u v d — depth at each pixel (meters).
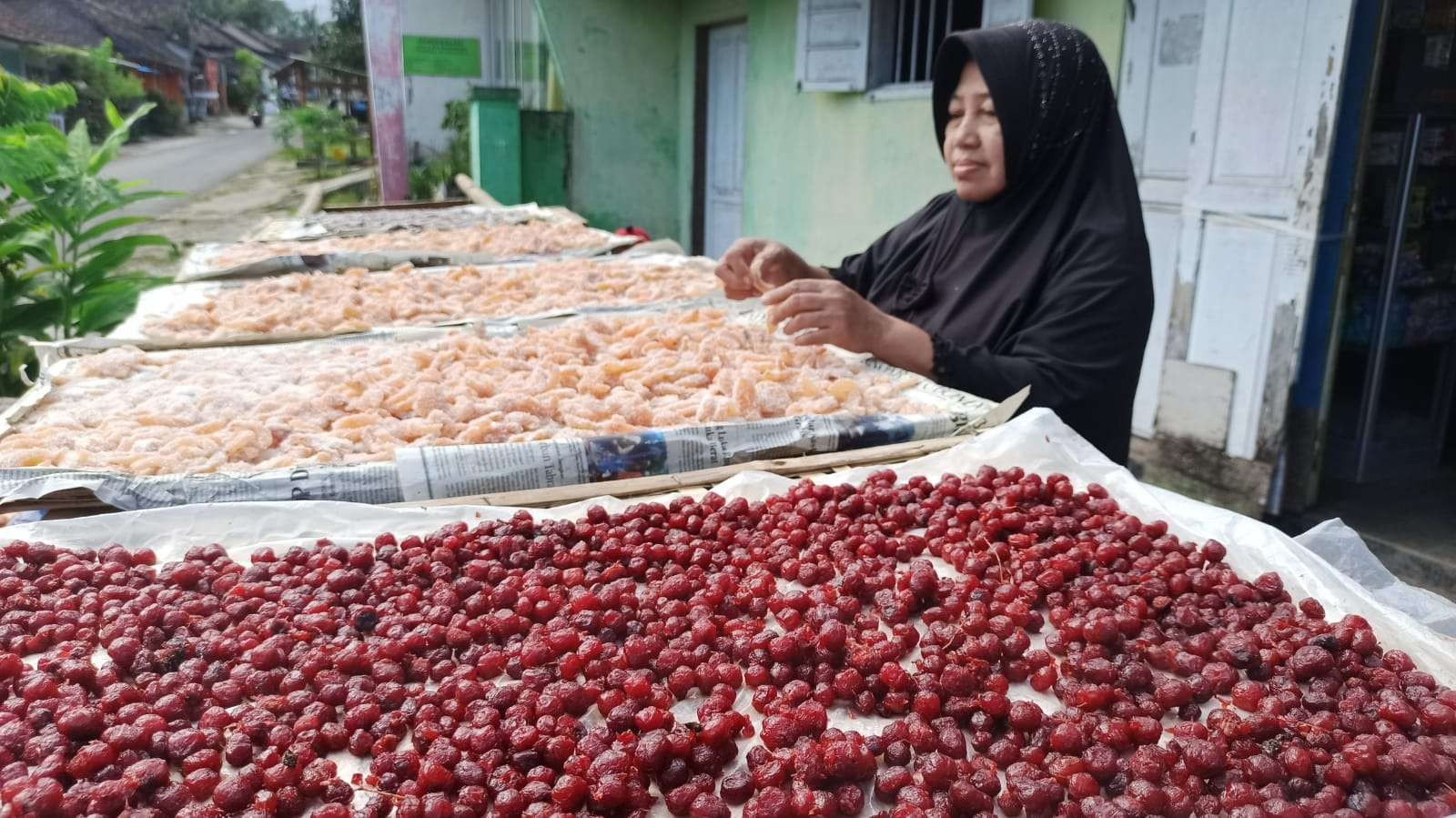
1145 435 5.36
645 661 1.46
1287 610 1.61
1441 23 4.61
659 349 2.96
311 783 1.20
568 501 2.04
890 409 2.56
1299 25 4.27
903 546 1.82
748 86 9.01
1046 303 2.86
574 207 10.74
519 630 1.54
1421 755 1.22
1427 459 5.25
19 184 4.94
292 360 2.90
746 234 9.27
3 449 2.13
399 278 4.20
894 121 7.00
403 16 11.56
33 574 1.68
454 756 1.23
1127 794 1.21
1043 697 1.45
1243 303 4.70
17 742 1.22
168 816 1.15
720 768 1.27
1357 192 4.38
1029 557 1.75
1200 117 4.77
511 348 2.98
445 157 12.19
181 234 11.30
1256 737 1.31
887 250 3.74
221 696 1.36
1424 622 1.71
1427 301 5.18
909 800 1.19
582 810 1.18
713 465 2.27
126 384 2.67
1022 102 2.90
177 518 1.86
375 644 1.46
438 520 1.92
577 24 10.17
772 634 1.50
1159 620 1.62
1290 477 4.74
